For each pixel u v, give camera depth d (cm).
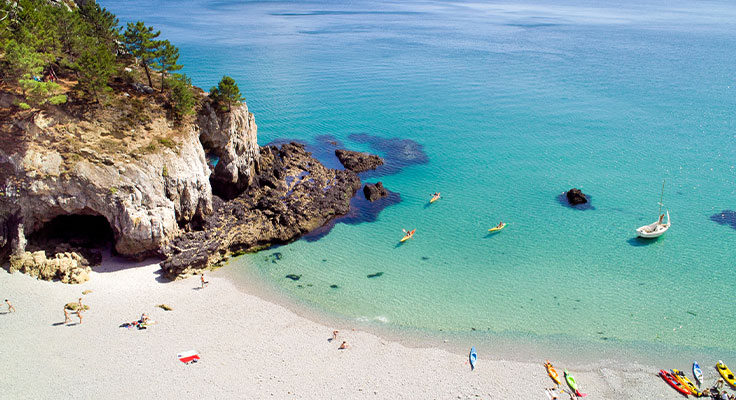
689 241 5628
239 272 4900
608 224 6047
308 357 3781
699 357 3878
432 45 18050
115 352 3669
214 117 6019
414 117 10138
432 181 7250
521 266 5181
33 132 4859
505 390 3512
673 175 7412
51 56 5619
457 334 4134
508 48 17588
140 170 4959
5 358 3519
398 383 3547
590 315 4394
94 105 5459
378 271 5053
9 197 4569
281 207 5872
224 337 3941
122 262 4862
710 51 16525
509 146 8656
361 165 7512
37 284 4347
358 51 16575
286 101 10938
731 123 9550
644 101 11056
